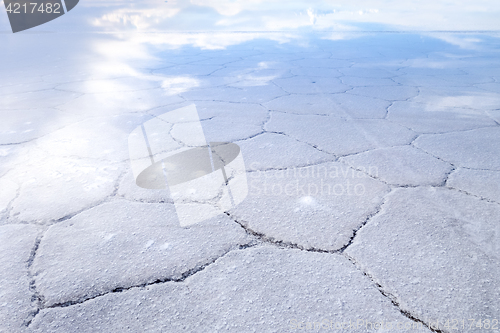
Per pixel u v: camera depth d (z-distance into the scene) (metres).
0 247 1.49
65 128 2.88
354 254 1.43
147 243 1.50
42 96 3.95
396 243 1.48
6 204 1.79
